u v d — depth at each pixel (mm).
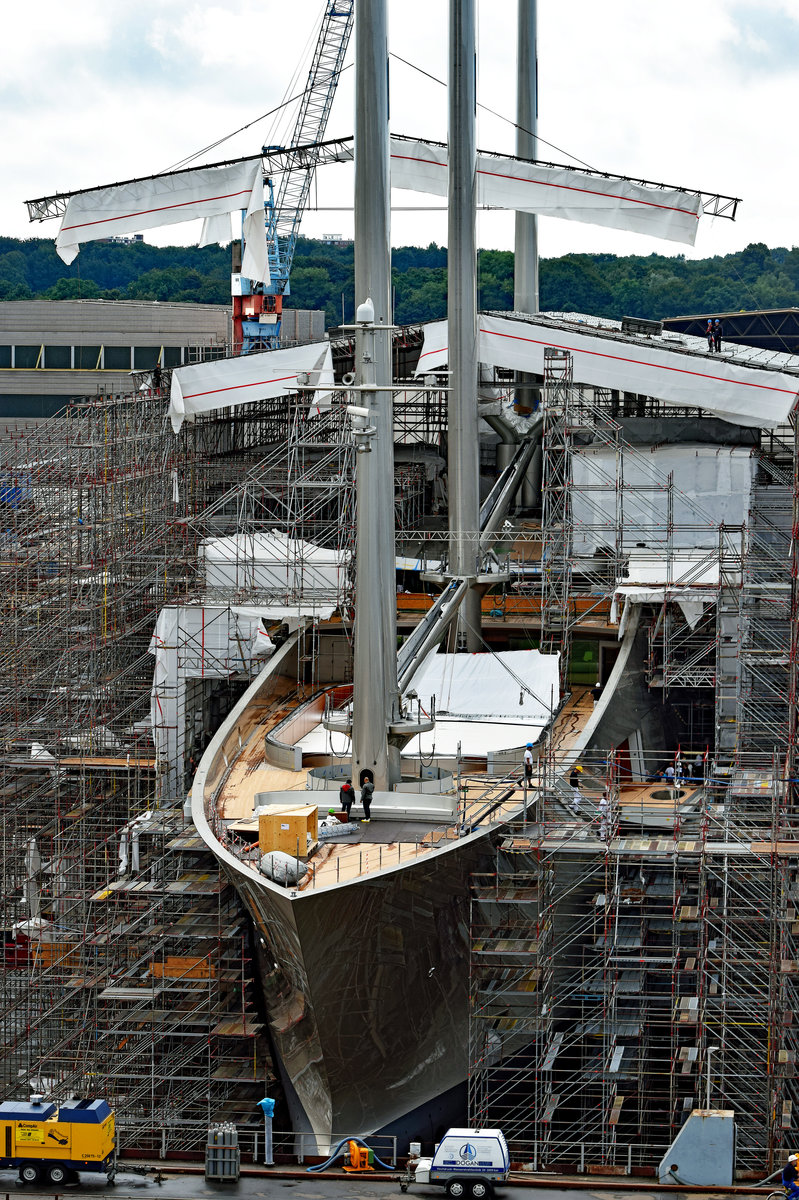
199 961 72500
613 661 101500
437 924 66188
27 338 182250
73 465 104000
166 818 80750
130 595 97812
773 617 86438
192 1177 52188
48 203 99875
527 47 129125
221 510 115938
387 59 74062
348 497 100562
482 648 98250
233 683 103812
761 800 77688
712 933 75375
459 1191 50375
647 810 78875
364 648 72625
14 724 92062
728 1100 68312
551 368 93688
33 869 86812
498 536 103750
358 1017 65312
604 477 105875
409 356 126938
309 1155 62250
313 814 67625
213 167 98375
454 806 71688
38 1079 70125
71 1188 50875
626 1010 74812
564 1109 71062
